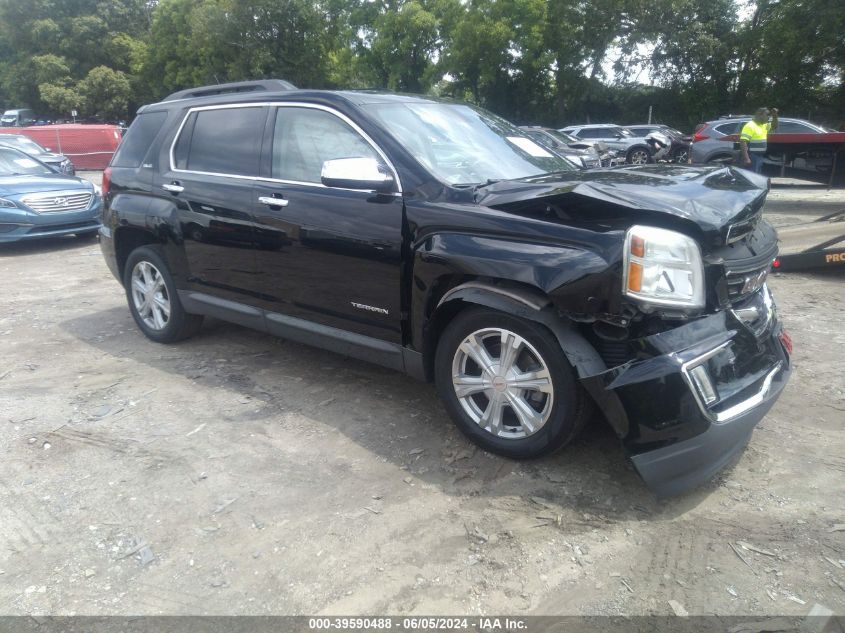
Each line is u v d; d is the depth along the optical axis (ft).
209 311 15.23
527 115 123.24
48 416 12.85
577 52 110.73
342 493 10.09
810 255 21.95
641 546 8.77
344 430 12.07
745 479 10.24
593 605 7.78
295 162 13.01
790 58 92.02
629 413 9.04
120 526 9.42
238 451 11.39
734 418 9.13
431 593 8.04
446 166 11.76
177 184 15.03
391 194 11.29
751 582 8.06
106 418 12.74
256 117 13.87
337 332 12.63
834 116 95.81
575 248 9.18
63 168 57.11
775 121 41.73
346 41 125.39
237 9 114.32
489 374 10.53
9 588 8.24
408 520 9.39
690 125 109.40
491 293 10.01
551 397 9.86
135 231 16.38
